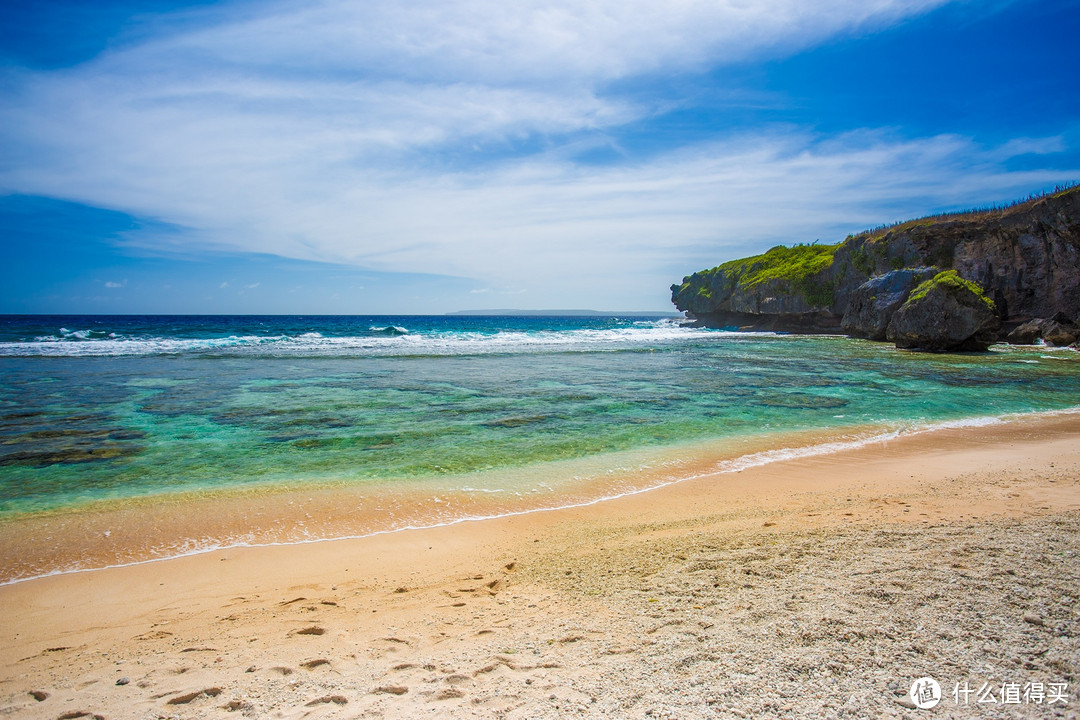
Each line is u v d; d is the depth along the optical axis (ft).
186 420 46.55
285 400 55.88
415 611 16.11
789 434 42.91
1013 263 133.59
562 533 23.45
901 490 27.99
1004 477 29.37
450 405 53.93
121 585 19.12
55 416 47.70
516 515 26.18
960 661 10.69
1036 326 127.24
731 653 11.67
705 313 260.62
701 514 25.34
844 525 21.40
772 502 26.96
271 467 33.81
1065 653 10.60
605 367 87.71
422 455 36.63
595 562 19.17
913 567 15.65
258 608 17.04
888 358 102.32
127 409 50.83
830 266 181.78
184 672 12.86
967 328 111.14
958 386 67.36
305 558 21.36
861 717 9.19
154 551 22.09
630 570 17.95
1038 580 14.14
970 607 12.87
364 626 15.17
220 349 114.73
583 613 14.85
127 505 27.22
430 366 87.56
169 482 30.89
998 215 139.44
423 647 13.55
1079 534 17.98
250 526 24.71
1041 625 11.80
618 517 25.52
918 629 12.04
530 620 14.75
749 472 33.01
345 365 87.81
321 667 12.76
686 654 11.81
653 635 12.97
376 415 49.06
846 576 15.46
